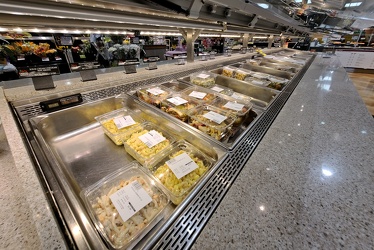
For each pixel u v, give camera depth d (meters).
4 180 0.62
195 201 0.51
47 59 2.12
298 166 0.64
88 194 0.61
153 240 0.42
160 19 1.09
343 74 2.18
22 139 0.70
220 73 2.18
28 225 0.48
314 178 0.58
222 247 0.39
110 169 0.85
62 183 0.58
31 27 0.99
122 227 0.50
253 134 0.85
